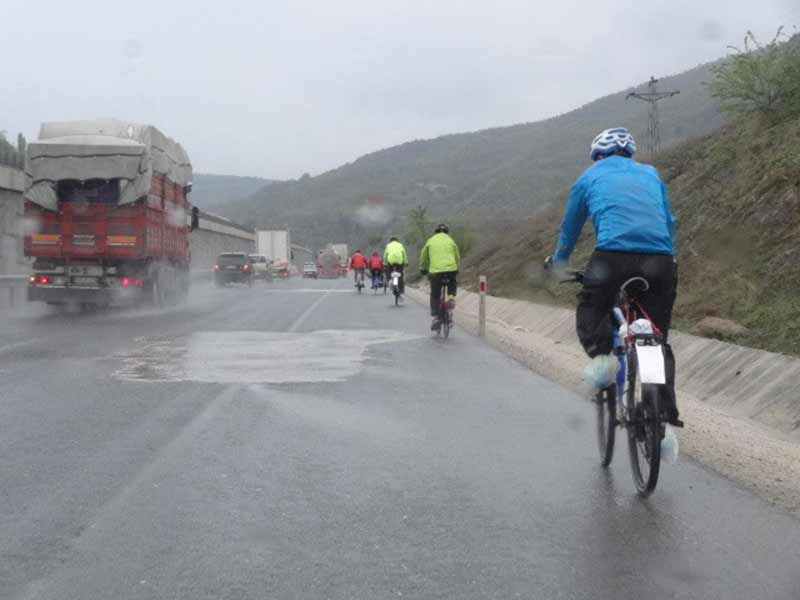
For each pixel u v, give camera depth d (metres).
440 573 4.36
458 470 6.39
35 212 20.64
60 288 21.05
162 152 22.62
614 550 4.70
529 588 4.17
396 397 9.53
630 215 5.70
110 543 4.77
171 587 4.17
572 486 5.99
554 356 13.15
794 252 12.68
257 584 4.21
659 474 6.30
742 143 17.47
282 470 6.33
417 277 53.19
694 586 4.21
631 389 5.71
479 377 11.17
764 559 4.59
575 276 6.38
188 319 20.38
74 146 20.25
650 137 37.09
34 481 6.00
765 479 6.09
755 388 9.45
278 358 12.81
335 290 40.84
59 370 11.37
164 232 23.08
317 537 4.89
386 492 5.79
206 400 9.17
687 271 15.36
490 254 39.69
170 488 5.85
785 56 16.16
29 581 4.25
